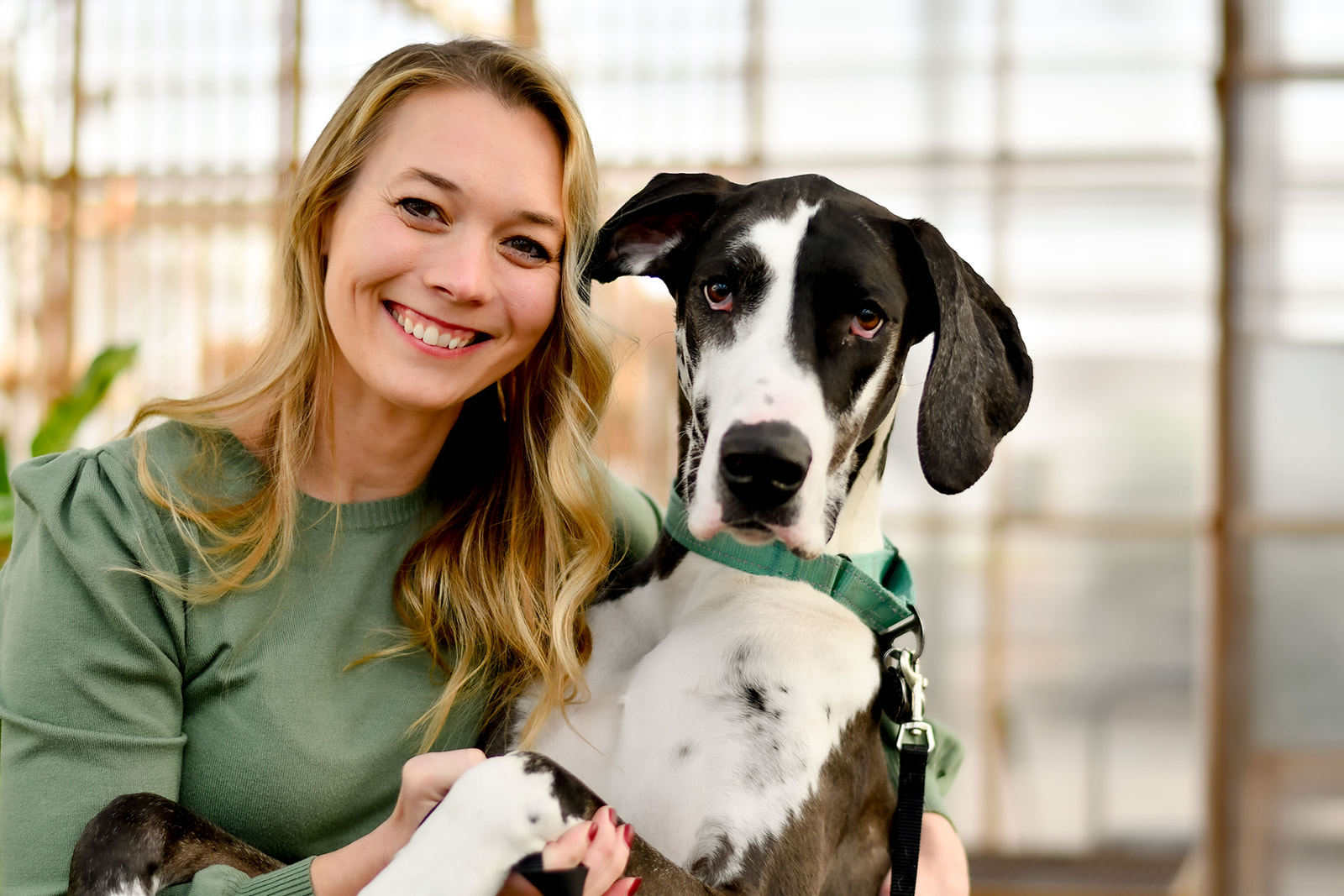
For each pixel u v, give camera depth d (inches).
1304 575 171.0
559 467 76.2
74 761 61.8
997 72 185.5
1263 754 171.5
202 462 69.0
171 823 59.7
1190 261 183.0
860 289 68.4
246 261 187.8
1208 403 182.1
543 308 72.9
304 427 72.1
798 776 66.8
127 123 188.5
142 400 187.5
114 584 63.2
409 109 69.9
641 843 57.4
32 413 188.9
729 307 70.0
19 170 188.7
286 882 57.1
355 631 70.6
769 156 187.0
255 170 186.9
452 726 72.5
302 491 71.9
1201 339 183.0
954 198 186.7
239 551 68.2
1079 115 184.7
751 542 64.8
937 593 189.6
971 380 70.5
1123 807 186.4
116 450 67.6
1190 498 184.2
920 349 140.3
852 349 68.8
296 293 72.9
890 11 185.6
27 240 189.8
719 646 70.0
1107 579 187.0
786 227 69.6
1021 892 170.6
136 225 189.2
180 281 188.9
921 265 73.9
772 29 185.8
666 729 68.6
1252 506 172.9
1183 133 182.7
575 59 185.6
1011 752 189.0
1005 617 188.9
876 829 76.8
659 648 72.1
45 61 188.5
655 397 183.5
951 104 185.8
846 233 69.5
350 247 69.1
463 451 81.0
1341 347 171.5
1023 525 188.2
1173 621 185.5
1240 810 171.8
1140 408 185.0
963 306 70.7
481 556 75.4
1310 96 172.7
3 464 125.0
